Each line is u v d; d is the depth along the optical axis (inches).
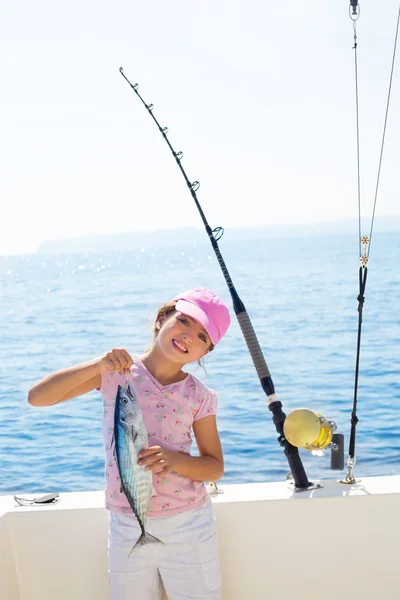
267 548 92.6
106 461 82.7
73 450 364.8
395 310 706.2
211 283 1032.8
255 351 97.9
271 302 791.7
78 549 92.4
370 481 98.0
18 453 364.8
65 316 804.0
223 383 452.4
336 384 465.7
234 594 93.0
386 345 563.5
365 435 370.3
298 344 578.2
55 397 79.3
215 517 92.5
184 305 84.8
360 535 92.4
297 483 95.2
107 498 82.7
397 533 92.4
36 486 330.3
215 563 83.7
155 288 1040.8
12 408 443.2
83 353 627.5
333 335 609.0
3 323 768.3
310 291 863.7
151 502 81.4
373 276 933.8
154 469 77.3
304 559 92.6
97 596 92.4
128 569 81.1
